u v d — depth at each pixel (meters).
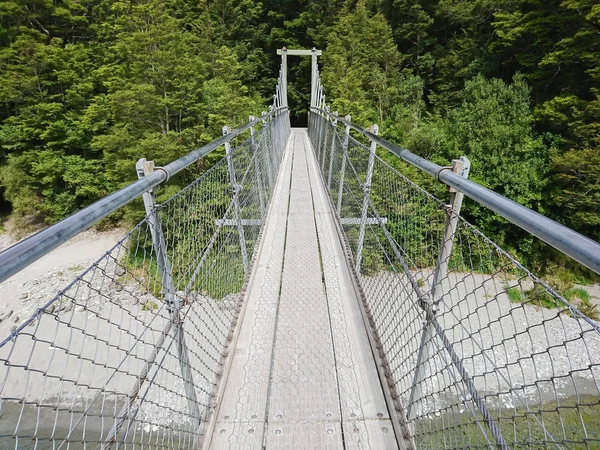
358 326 1.77
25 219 14.15
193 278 1.17
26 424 3.94
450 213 0.91
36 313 0.50
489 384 4.28
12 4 14.20
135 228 0.84
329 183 3.98
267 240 2.81
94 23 16.12
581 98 10.66
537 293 0.59
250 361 1.54
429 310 1.01
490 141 10.57
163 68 11.35
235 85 15.39
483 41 15.15
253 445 1.19
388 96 15.84
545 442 0.56
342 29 19.61
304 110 24.03
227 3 20.58
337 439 1.21
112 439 0.71
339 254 2.56
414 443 1.13
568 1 9.83
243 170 2.30
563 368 4.75
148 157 11.00
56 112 13.86
